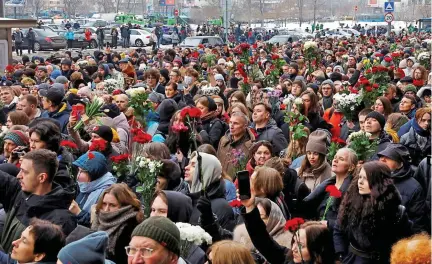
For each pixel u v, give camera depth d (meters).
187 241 6.93
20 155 9.77
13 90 16.27
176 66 23.30
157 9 147.38
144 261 5.93
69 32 60.84
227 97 17.27
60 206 7.83
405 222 7.69
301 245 7.11
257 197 8.16
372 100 15.56
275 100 15.34
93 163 8.98
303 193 9.55
